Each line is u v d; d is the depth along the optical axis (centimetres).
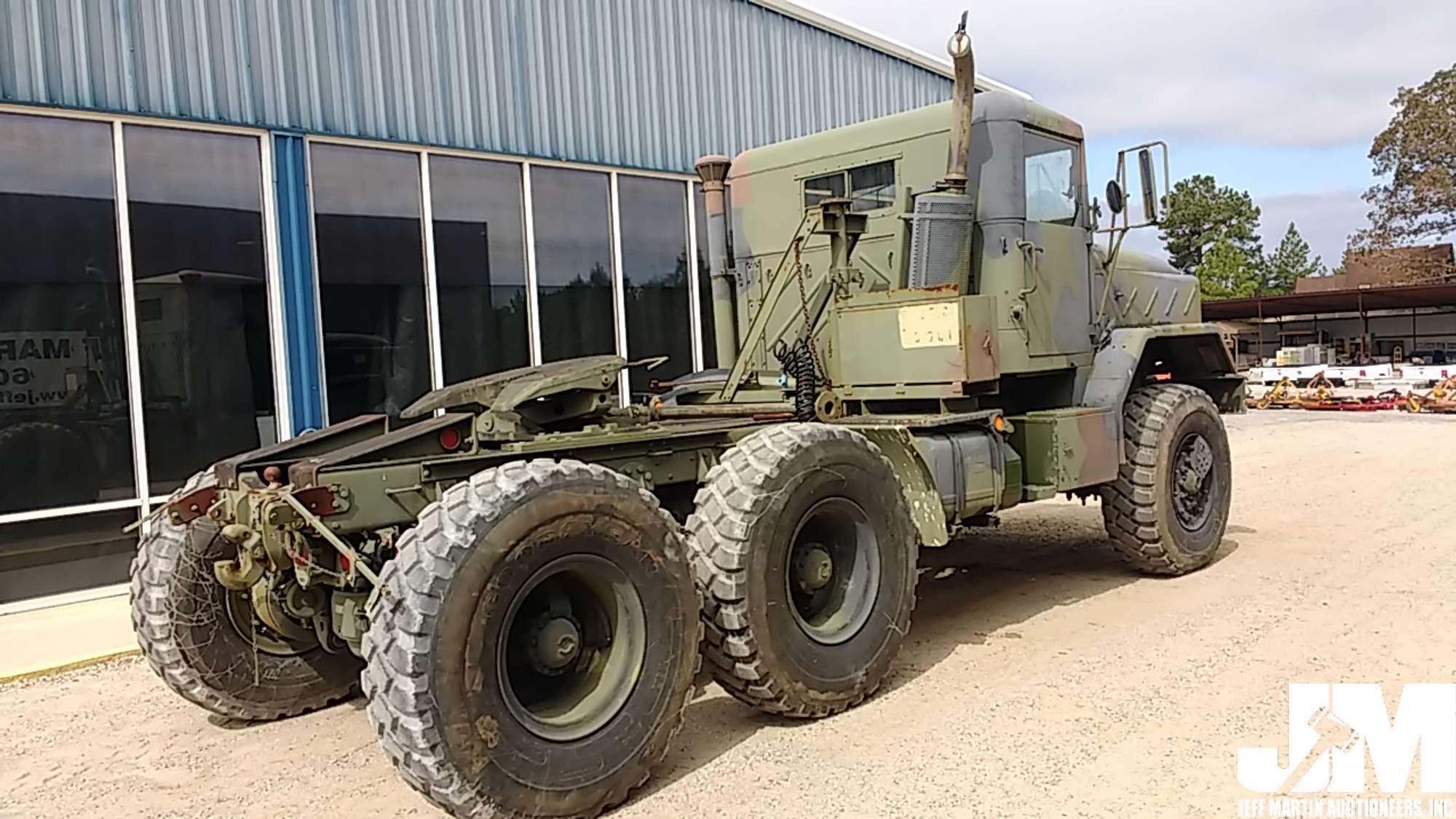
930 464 452
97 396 649
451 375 802
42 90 619
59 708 445
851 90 1158
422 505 340
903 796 317
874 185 554
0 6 605
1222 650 446
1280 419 1753
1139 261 676
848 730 375
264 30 701
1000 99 515
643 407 475
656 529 334
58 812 335
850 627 398
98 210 647
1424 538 668
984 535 763
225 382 694
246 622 413
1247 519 766
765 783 331
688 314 984
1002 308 513
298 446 387
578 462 330
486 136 820
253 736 404
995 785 321
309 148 725
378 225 762
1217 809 300
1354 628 468
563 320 880
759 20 1052
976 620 522
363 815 324
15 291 621
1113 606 534
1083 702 391
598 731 313
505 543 294
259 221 707
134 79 649
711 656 366
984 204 518
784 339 564
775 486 369
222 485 362
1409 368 2120
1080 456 530
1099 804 305
